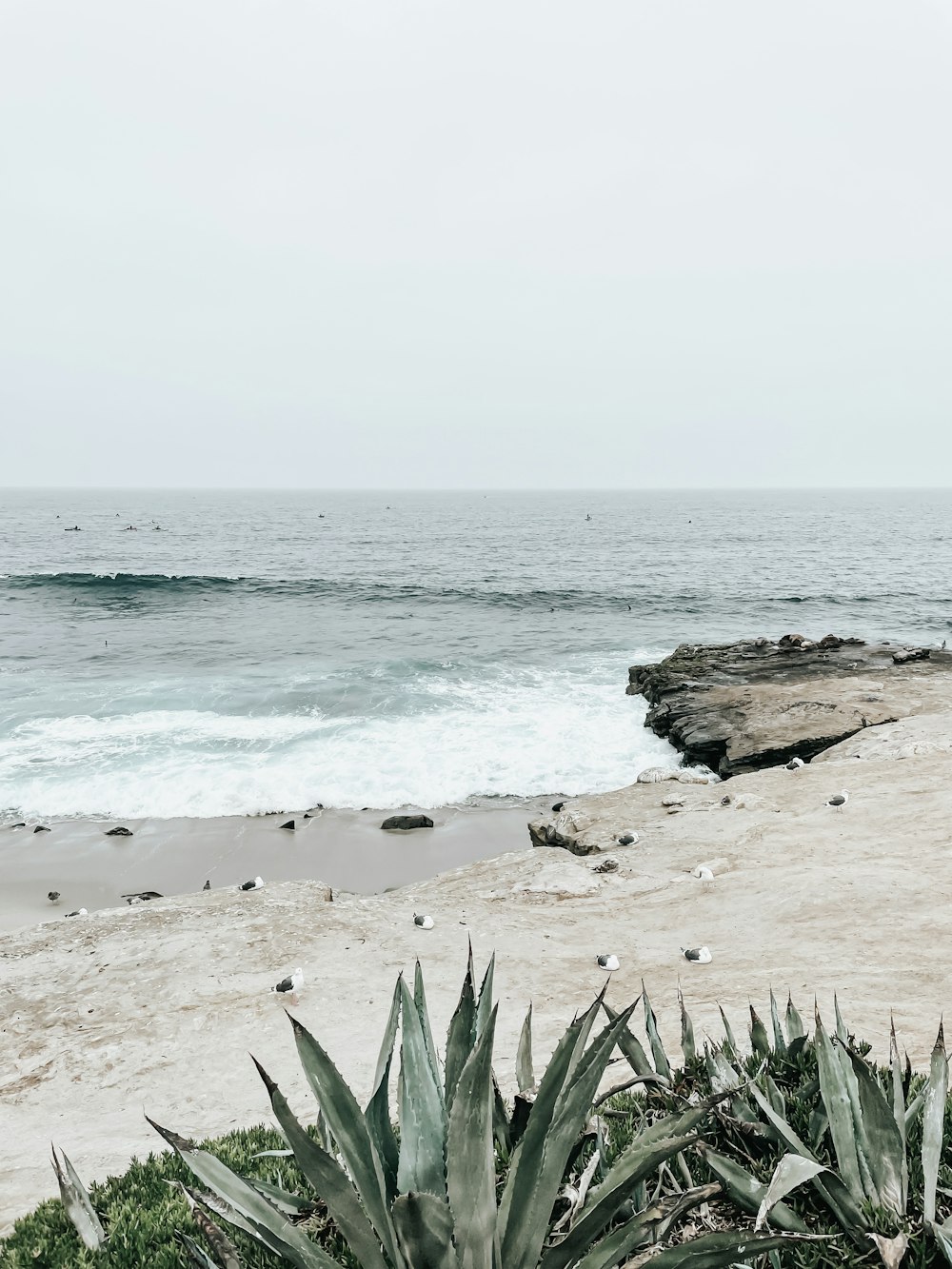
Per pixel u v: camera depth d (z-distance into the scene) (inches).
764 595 2178.9
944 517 7214.6
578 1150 121.0
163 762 813.9
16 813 703.1
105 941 356.8
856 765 578.6
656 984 293.9
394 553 3535.9
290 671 1223.5
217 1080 245.6
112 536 4461.1
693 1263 84.5
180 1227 141.6
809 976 284.8
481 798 740.0
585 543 4163.4
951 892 346.9
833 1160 121.6
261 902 395.9
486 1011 127.1
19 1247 143.7
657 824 515.5
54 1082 250.5
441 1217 76.5
